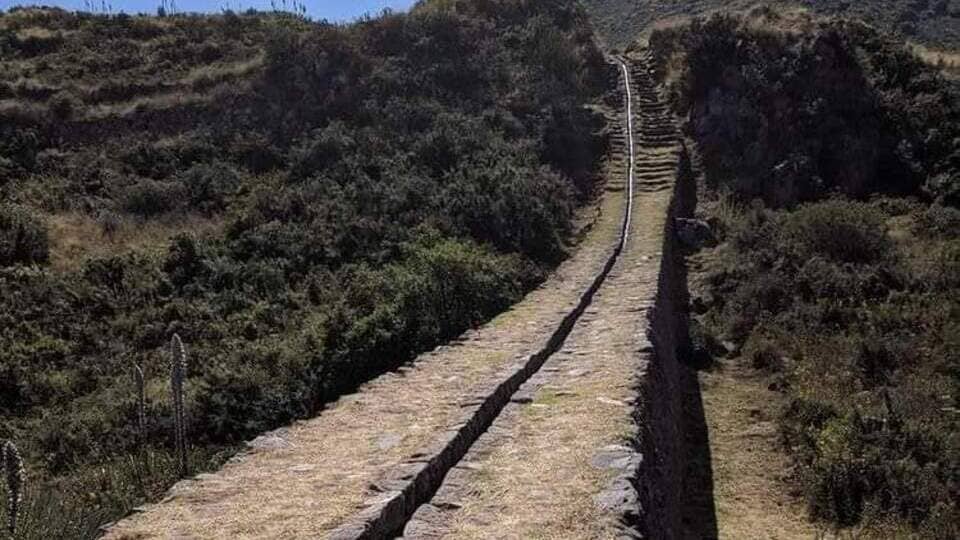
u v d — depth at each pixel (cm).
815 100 2300
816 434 1109
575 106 2578
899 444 1060
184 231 1878
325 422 746
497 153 2158
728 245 1889
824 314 1520
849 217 1806
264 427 1123
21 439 1178
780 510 984
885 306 1523
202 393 1191
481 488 592
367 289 1412
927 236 1880
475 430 719
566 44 2934
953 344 1341
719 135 2359
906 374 1290
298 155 2217
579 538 511
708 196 2195
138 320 1535
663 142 2398
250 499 570
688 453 1129
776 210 2064
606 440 662
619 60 3020
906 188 2144
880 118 2305
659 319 1201
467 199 1841
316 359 1231
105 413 1198
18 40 2934
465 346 1012
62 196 2103
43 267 1719
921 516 946
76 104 2545
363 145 2205
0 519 615
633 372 843
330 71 2644
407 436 684
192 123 2497
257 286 1622
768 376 1374
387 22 2881
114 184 2186
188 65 2883
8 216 1844
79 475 1021
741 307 1616
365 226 1759
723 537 911
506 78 2666
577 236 1811
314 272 1656
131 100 2620
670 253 1786
